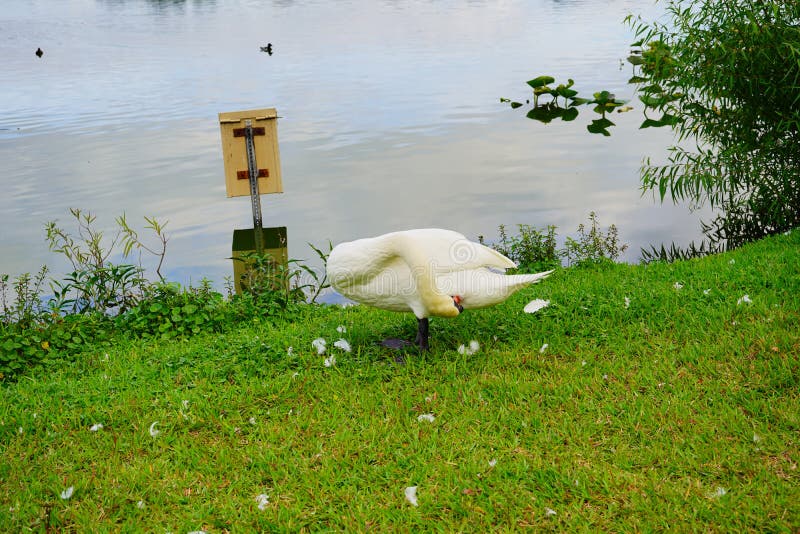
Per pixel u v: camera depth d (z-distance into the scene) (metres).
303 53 28.25
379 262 5.79
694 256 9.88
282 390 5.63
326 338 6.60
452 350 6.25
